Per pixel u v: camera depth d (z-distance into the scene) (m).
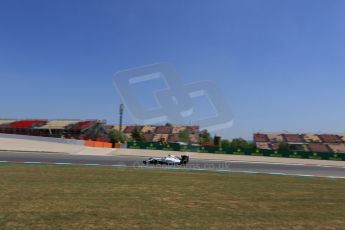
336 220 11.02
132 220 9.88
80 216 10.07
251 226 9.84
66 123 92.56
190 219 10.29
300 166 38.84
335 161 52.75
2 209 10.48
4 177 18.03
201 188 16.91
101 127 92.56
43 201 11.98
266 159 50.69
